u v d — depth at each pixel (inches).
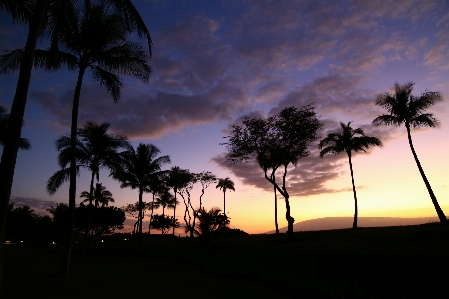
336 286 495.5
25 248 1814.7
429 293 432.8
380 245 809.5
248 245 1216.8
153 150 1598.2
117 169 1122.0
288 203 1296.8
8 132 324.2
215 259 933.8
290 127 1273.4
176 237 2426.2
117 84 706.2
